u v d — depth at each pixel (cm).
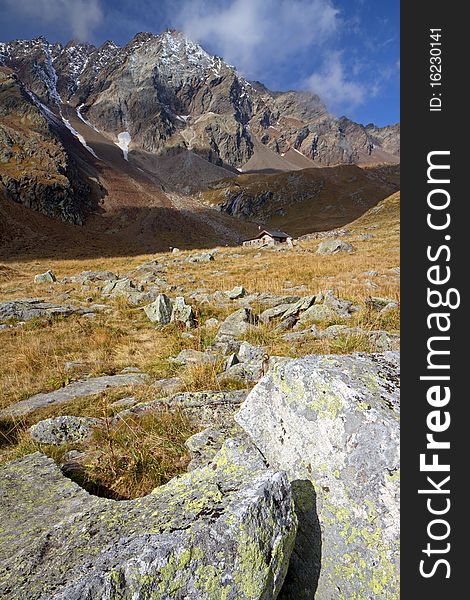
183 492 316
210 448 481
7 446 623
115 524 294
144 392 800
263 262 4009
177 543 248
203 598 238
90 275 3625
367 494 305
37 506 370
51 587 235
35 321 1683
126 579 232
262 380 423
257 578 255
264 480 299
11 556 284
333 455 328
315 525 323
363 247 4716
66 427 613
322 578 308
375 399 335
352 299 1603
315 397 355
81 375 1019
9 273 4416
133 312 1917
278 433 385
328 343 962
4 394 893
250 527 264
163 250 13500
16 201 14612
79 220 16325
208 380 794
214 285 2658
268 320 1406
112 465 474
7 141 17488
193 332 1410
